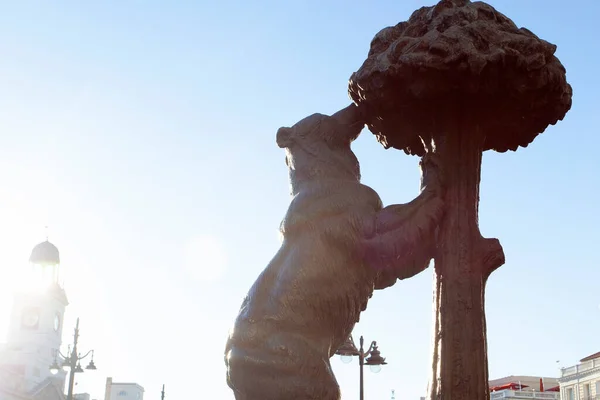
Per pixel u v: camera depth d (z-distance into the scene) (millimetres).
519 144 3924
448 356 3305
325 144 3713
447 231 3477
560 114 3658
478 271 3422
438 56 3297
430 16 3500
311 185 3580
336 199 3471
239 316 3385
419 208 3461
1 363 52938
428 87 3385
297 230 3449
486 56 3275
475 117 3607
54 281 59375
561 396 44031
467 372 3266
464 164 3572
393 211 3438
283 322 3283
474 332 3326
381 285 3496
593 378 41031
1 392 45594
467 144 3600
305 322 3289
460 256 3422
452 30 3332
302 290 3311
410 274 3467
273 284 3363
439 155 3584
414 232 3406
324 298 3314
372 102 3559
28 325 56344
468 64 3271
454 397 3244
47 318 56875
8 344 54625
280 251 3467
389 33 3619
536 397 45312
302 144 3719
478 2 3502
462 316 3344
